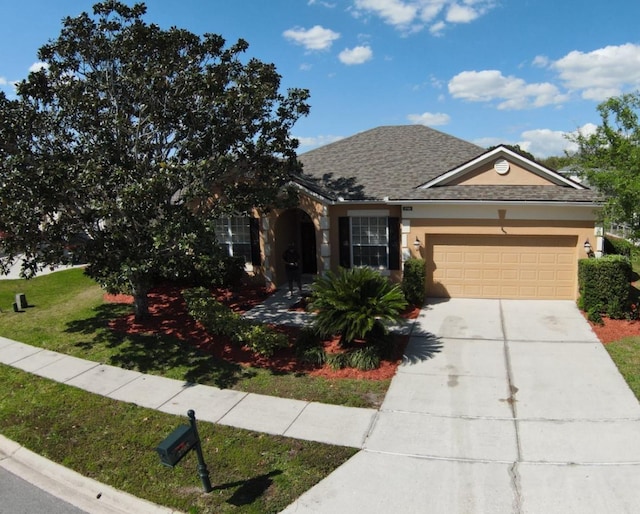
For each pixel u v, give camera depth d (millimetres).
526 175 14492
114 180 10477
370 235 16125
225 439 8000
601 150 12594
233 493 6703
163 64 11648
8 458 7988
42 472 7555
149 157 12539
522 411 8547
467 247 15008
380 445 7699
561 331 12133
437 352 11234
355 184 16359
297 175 16312
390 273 16031
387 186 15969
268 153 13086
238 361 11016
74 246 11500
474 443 7660
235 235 17359
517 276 14820
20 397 9859
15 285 18797
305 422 8453
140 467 7398
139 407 9227
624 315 12625
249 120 12430
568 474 6824
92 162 10148
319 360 10703
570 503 6266
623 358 10430
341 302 10602
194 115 11883
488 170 14703
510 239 14656
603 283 12695
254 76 12727
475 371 10180
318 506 6395
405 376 10094
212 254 10711
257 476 7039
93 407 9312
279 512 6320
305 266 18797
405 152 18344
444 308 14359
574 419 8227
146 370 10836
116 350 11938
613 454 7227
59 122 11336
